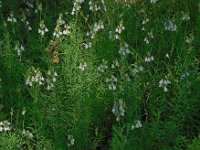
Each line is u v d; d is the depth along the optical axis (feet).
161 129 3.23
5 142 3.00
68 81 3.47
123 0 4.26
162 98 3.40
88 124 3.17
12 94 3.50
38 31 3.75
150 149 3.10
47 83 3.47
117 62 3.44
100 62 3.67
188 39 3.60
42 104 3.28
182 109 3.22
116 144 2.94
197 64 3.48
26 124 3.31
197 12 4.14
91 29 3.74
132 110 3.16
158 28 3.93
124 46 3.46
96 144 3.12
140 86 3.48
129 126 3.02
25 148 3.18
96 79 3.42
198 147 2.86
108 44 3.69
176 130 3.11
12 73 3.59
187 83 3.25
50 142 3.07
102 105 3.36
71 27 3.74
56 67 3.60
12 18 3.89
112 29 3.72
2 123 3.04
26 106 3.40
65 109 3.34
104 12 4.09
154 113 3.13
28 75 3.23
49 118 3.18
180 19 3.85
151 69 3.72
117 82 3.42
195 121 3.35
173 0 4.22
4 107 3.46
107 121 3.41
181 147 3.22
